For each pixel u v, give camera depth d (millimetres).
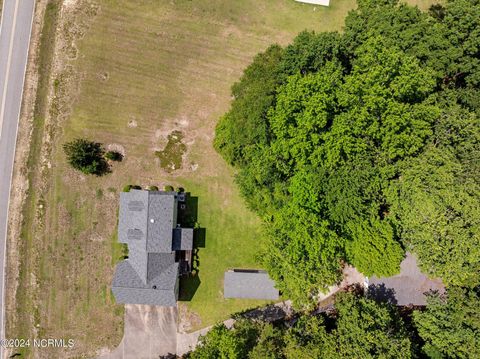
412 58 32656
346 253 35281
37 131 41750
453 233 30906
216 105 41594
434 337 34188
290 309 41031
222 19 41844
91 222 41594
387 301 37875
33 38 41781
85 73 41781
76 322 41500
